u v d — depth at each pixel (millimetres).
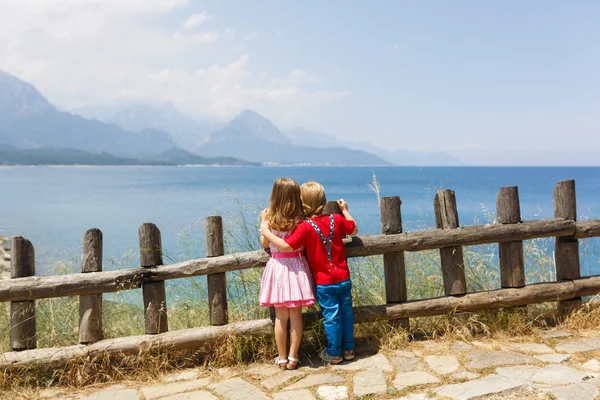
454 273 4406
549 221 4492
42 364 3734
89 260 3922
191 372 3891
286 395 3291
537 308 4809
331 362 3850
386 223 4324
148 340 3920
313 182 3984
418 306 4305
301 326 3844
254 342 4082
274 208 3840
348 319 3916
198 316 4703
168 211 29453
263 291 3832
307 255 3885
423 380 3391
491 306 4410
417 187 65688
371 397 3180
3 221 24500
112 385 3709
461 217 24141
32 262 3881
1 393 3574
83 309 3895
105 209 31531
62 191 56531
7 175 140000
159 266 4043
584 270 9633
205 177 119625
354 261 5094
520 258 4477
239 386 3510
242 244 5055
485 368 3539
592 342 4031
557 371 3406
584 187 64062
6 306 4758
